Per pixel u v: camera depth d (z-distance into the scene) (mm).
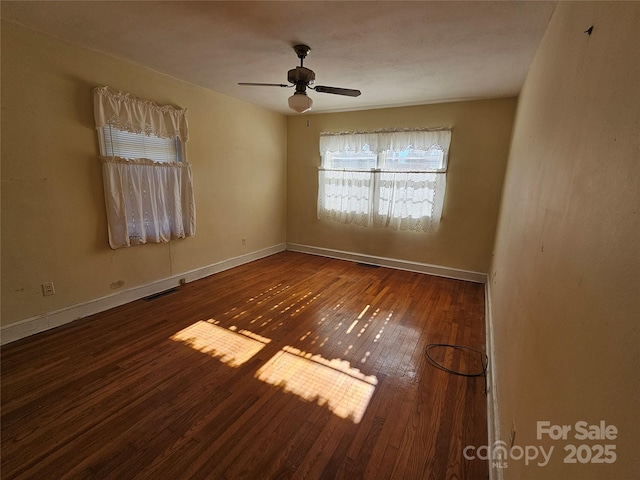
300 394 1937
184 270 3773
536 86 2055
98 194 2805
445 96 3729
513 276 1796
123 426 1654
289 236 5594
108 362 2189
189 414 1751
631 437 425
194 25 2139
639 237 456
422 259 4500
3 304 2318
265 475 1418
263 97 4059
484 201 3975
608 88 700
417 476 1432
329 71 2939
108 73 2729
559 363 784
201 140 3705
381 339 2617
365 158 4551
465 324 2910
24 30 2223
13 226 2314
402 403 1881
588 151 790
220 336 2594
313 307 3221
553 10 1766
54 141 2469
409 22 2018
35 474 1388
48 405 1776
